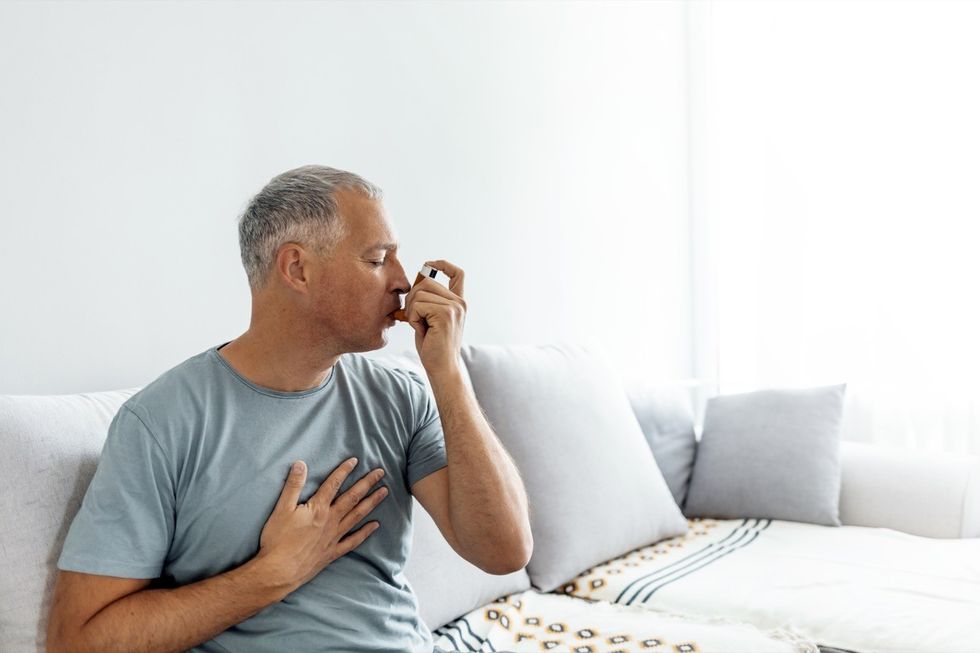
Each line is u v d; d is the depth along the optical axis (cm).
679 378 360
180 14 195
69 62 176
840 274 336
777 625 193
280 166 215
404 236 247
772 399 282
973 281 311
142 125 188
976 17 308
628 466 238
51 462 132
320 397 141
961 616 187
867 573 215
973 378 312
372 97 238
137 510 122
